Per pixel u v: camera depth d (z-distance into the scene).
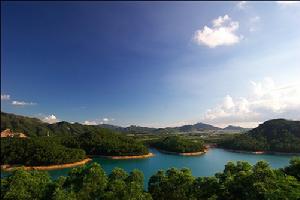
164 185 67.94
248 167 68.50
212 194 62.75
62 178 74.25
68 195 60.53
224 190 60.94
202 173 162.12
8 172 178.00
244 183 57.12
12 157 196.50
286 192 46.31
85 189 64.62
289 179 51.81
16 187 65.69
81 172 72.62
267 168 58.16
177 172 70.44
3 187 70.12
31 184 68.19
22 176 70.88
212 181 64.94
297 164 62.41
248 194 52.19
